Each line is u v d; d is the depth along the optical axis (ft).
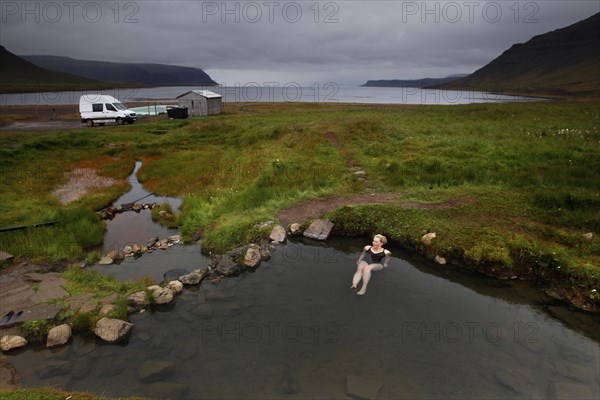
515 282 28.73
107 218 46.75
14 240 35.09
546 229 33.63
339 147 77.05
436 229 34.65
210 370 19.16
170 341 21.76
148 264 33.30
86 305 24.67
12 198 49.55
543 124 95.40
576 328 22.94
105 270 32.01
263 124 121.60
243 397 17.28
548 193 40.57
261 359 19.93
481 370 18.98
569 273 27.22
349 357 19.95
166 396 17.35
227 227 38.40
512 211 38.17
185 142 100.42
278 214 42.06
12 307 24.31
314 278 29.45
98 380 18.52
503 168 54.03
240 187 53.57
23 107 241.35
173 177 65.67
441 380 18.28
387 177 53.52
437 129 92.32
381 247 32.09
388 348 20.68
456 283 28.71
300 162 63.62
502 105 159.74
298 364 19.49
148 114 185.26
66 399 16.11
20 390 16.65
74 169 71.77
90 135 105.19
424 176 51.60
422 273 30.35
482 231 33.47
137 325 23.52
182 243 38.06
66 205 48.47
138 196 56.85
